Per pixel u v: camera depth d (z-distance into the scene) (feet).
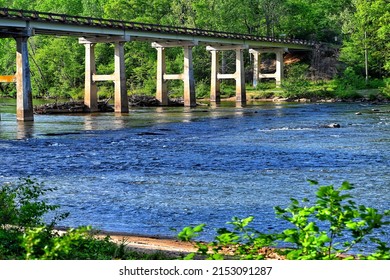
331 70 352.28
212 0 356.79
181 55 342.64
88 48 232.53
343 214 27.48
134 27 233.55
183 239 27.12
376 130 140.67
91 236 43.32
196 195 70.18
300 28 396.78
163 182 78.95
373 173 83.71
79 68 335.47
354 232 27.50
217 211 61.93
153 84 329.31
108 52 355.97
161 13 372.17
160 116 203.31
